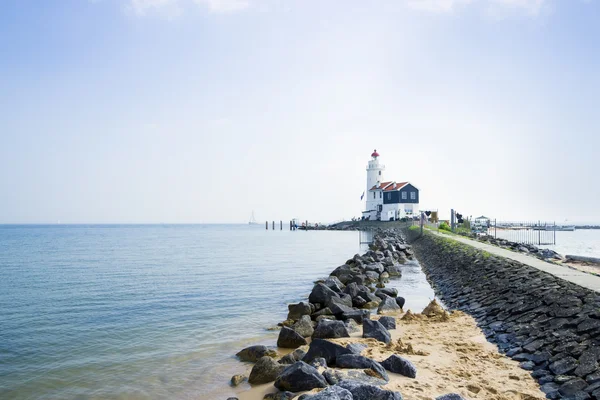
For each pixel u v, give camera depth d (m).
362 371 8.88
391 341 11.96
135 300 21.00
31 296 22.53
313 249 58.41
